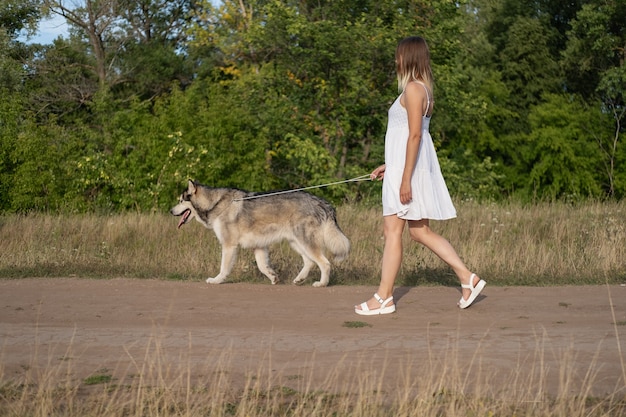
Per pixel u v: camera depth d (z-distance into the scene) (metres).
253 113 25.08
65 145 22.23
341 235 9.40
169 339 6.06
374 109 24.09
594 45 30.62
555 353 5.44
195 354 5.55
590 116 29.09
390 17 24.30
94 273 10.03
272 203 9.44
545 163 28.67
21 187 20.89
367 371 4.97
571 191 28.45
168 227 12.70
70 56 34.75
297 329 6.43
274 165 26.48
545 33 33.81
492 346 5.68
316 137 24.77
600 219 13.19
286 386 4.72
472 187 25.31
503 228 12.52
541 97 31.11
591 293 8.30
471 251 10.54
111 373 5.08
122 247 11.67
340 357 5.42
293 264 10.56
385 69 23.80
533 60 32.50
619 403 4.35
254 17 31.66
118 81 34.47
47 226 13.02
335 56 23.05
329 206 9.48
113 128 25.22
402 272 9.74
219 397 4.42
